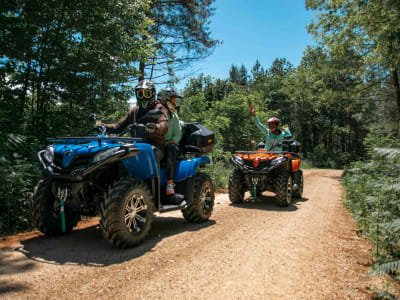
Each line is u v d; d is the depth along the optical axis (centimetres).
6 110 624
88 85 758
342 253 391
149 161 430
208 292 270
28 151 572
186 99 1628
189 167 509
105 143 420
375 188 589
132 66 841
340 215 653
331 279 307
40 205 408
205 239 435
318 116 4544
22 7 617
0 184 471
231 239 438
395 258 362
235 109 2112
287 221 575
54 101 742
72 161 384
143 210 400
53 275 296
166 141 482
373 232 434
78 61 698
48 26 678
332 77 2992
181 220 572
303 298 263
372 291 281
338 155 3984
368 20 1343
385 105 2211
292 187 834
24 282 278
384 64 1912
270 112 2705
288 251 391
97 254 358
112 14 734
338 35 1675
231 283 290
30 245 388
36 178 548
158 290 270
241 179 793
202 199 541
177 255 363
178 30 1454
